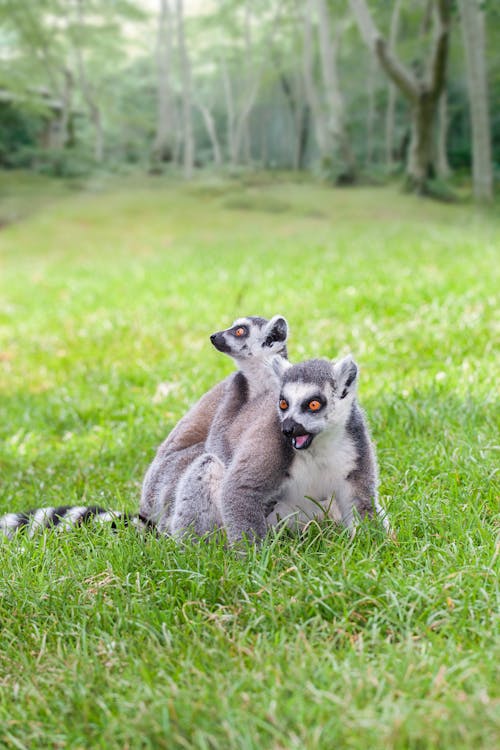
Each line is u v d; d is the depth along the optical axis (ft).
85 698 11.71
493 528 16.37
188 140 162.09
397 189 128.36
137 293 55.98
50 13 170.81
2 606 14.97
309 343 36.24
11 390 37.14
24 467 26.48
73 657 12.84
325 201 117.39
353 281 50.24
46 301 57.82
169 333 42.96
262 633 13.15
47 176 164.86
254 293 49.98
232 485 15.88
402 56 149.38
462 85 182.50
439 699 10.91
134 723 10.84
